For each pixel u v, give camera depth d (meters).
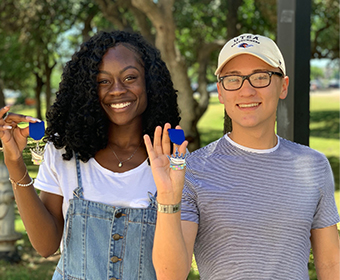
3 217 4.86
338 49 11.73
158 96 1.95
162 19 7.40
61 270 1.83
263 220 1.62
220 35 12.25
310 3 2.84
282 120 2.88
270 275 1.60
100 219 1.79
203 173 1.67
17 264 4.81
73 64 1.92
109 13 9.49
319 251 1.77
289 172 1.67
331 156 12.02
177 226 1.45
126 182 1.84
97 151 1.88
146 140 1.46
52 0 11.64
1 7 10.99
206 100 9.24
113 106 1.86
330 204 1.74
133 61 1.88
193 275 2.67
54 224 1.85
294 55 2.81
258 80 1.64
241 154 1.68
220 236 1.62
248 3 10.87
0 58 15.95
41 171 1.88
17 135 1.68
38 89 20.58
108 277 1.77
